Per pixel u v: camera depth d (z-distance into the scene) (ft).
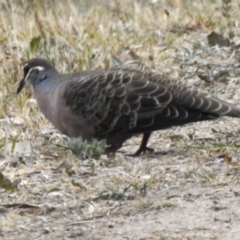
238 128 67.82
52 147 63.62
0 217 51.47
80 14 96.89
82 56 80.48
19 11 96.53
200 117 60.08
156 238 47.42
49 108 63.36
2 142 64.28
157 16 96.22
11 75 77.61
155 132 67.41
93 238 47.93
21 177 58.08
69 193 54.85
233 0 99.04
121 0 107.24
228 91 75.87
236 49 84.69
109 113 61.05
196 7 98.89
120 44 85.25
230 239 46.98
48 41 83.35
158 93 60.49
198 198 53.16
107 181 56.49
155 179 55.88
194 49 84.79
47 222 50.60
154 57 82.58
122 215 51.19
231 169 58.13
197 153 61.57
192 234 47.75
